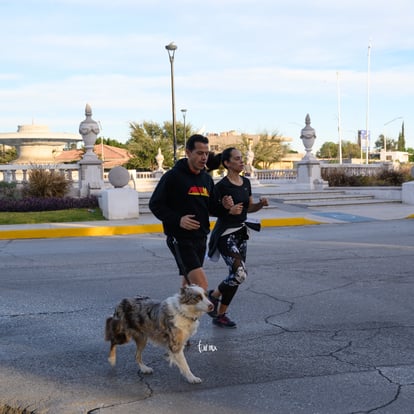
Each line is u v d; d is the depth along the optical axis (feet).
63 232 50.65
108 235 51.19
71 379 16.39
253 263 34.27
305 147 90.12
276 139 224.12
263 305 24.44
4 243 46.14
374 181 91.15
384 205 74.90
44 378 16.49
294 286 27.91
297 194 79.15
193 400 14.73
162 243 44.80
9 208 62.08
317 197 76.79
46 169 71.77
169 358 15.98
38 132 95.76
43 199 64.39
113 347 17.06
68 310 24.02
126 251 40.52
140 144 195.42
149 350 19.01
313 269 32.14
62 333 20.90
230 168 20.40
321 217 61.62
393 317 22.41
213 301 21.13
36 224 54.75
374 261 34.42
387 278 29.43
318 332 20.58
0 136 95.81
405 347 18.79
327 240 44.60
